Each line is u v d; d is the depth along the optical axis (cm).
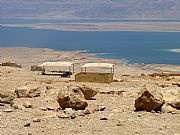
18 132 1606
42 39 15325
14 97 2439
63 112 1986
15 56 9881
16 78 4250
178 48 11750
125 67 7975
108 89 3078
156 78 4638
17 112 2011
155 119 1817
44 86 3161
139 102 2025
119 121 1778
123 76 5197
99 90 2931
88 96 2461
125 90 3014
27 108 2145
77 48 12006
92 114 1952
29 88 2612
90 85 3591
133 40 14850
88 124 1738
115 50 11375
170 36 16762
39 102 2352
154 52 10800
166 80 4309
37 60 9056
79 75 4156
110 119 1834
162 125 1698
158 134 1548
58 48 12019
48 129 1658
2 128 1675
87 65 5803
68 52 10800
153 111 1981
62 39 15312
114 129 1641
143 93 2022
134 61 9062
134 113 1962
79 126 1706
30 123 1767
